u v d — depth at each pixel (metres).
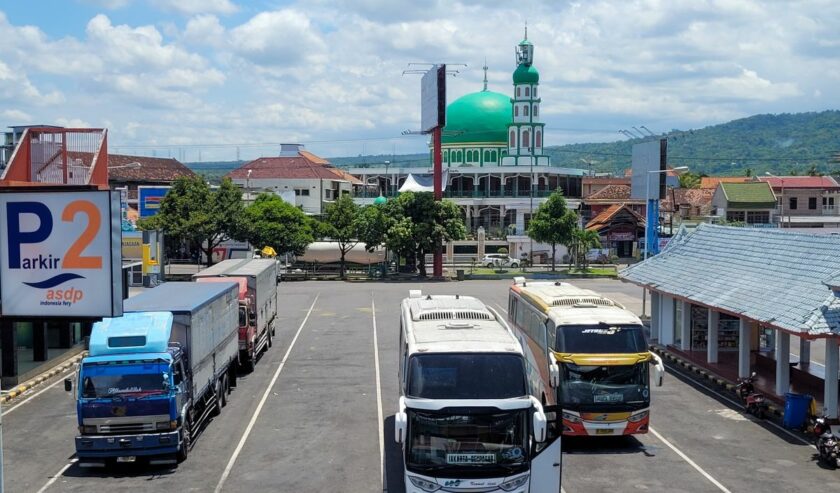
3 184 29.95
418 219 69.00
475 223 98.19
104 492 18.25
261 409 25.78
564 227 72.88
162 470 19.80
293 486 18.64
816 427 21.58
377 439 22.44
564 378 21.38
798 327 22.58
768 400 26.19
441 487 15.32
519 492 15.43
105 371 19.08
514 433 15.48
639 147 53.00
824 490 18.36
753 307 26.38
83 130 36.44
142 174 93.12
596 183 125.00
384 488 18.48
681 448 21.72
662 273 36.44
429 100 71.12
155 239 55.56
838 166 192.12
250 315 31.67
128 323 20.02
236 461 20.48
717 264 32.94
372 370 31.73
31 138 35.06
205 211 66.12
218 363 24.91
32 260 23.88
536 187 99.31
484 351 16.02
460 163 100.94
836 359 23.02
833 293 23.48
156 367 19.23
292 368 32.19
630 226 86.88
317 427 23.67
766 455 21.06
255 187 96.81
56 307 23.88
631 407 21.20
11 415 25.53
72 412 25.88
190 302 22.31
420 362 15.93
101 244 23.77
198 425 22.03
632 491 18.30
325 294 57.75
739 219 88.19
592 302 23.88
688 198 106.12
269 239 67.88
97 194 23.72
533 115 98.31
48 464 20.42
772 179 93.50
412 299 22.12
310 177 97.44
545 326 23.11
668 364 33.56
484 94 104.75
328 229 69.50
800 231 31.56
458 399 15.57
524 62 98.00
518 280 30.14
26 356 33.00
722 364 31.94
